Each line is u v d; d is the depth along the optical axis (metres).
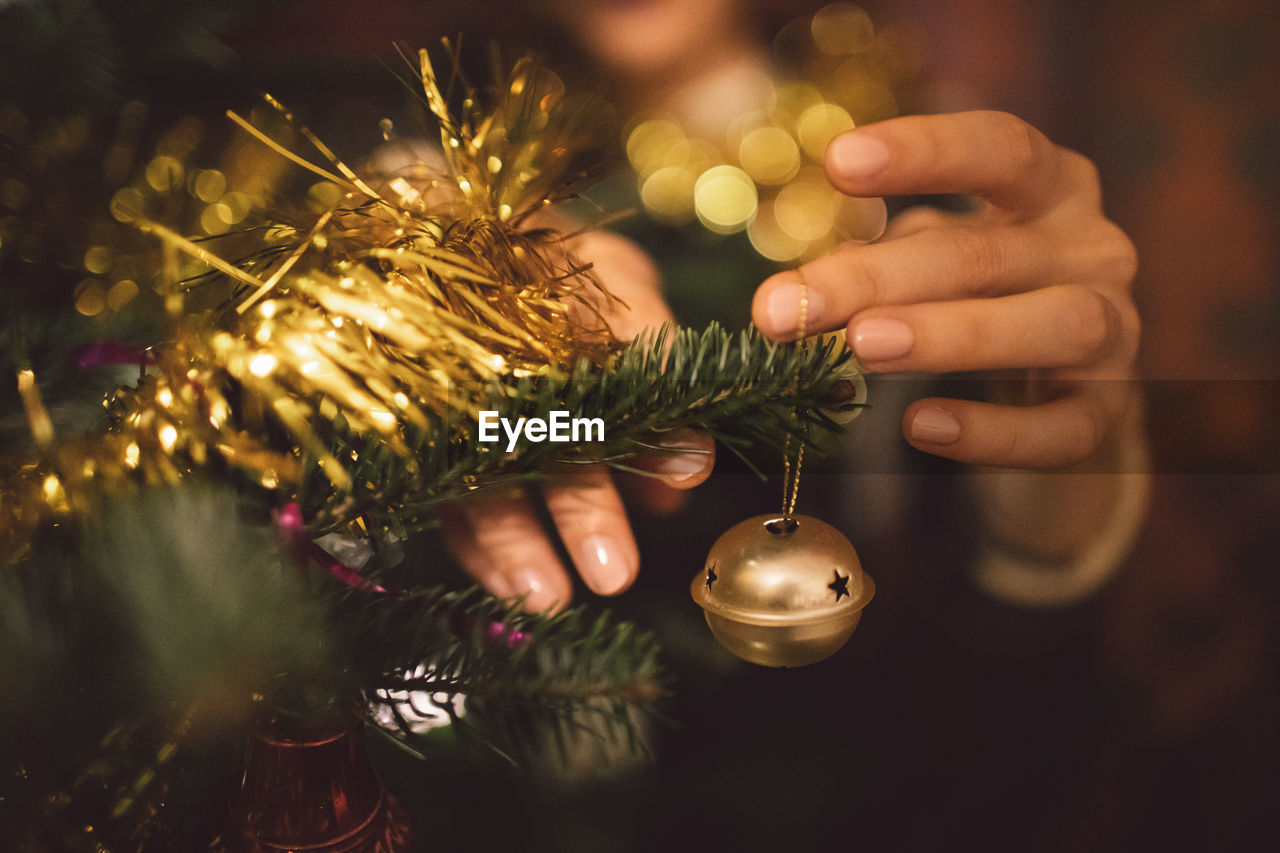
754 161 0.60
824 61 0.61
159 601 0.21
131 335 0.29
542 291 0.26
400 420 0.25
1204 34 0.53
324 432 0.25
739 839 0.39
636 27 0.57
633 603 0.40
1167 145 0.54
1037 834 0.45
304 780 0.26
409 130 0.43
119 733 0.23
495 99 0.29
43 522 0.24
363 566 0.30
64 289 0.31
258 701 0.24
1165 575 0.52
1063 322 0.31
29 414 0.25
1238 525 0.51
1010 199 0.35
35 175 0.30
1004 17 0.59
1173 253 0.53
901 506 0.53
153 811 0.24
